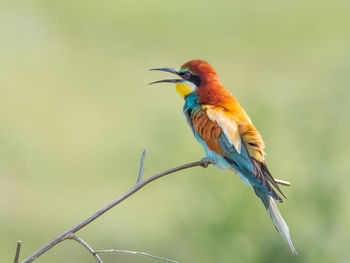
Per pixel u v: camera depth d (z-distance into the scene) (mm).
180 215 10500
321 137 11016
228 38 24266
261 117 10688
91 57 22516
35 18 24688
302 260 10125
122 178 15672
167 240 11977
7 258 12422
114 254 12570
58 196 15000
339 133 11445
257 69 21844
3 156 16609
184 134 11609
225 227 10219
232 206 10211
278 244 10141
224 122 8086
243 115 8328
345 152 11680
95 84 20641
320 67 21047
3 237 13172
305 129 11219
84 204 14656
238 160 7914
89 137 17578
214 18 25641
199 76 8695
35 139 17391
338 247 10266
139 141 15859
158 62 22156
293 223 10258
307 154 10812
